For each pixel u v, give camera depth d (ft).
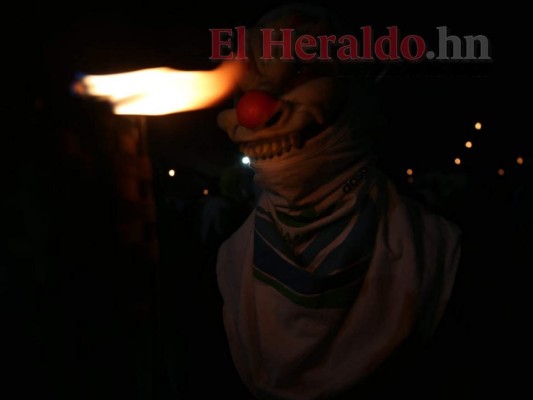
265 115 4.81
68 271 4.79
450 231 5.36
